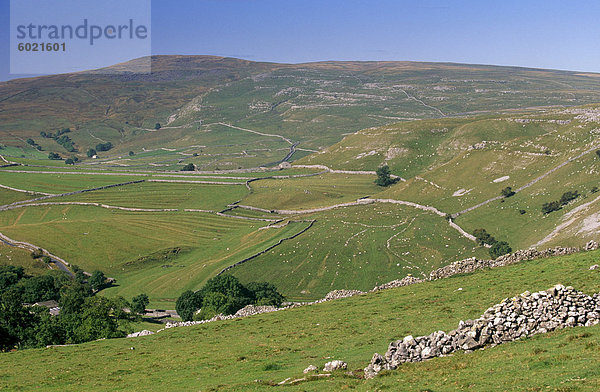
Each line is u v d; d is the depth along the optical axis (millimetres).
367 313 59688
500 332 36562
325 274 192750
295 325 60625
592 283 49094
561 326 36125
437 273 76438
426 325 48969
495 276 64438
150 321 148000
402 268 190375
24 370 53719
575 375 27609
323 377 35938
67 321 82750
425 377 32562
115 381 45562
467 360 34125
